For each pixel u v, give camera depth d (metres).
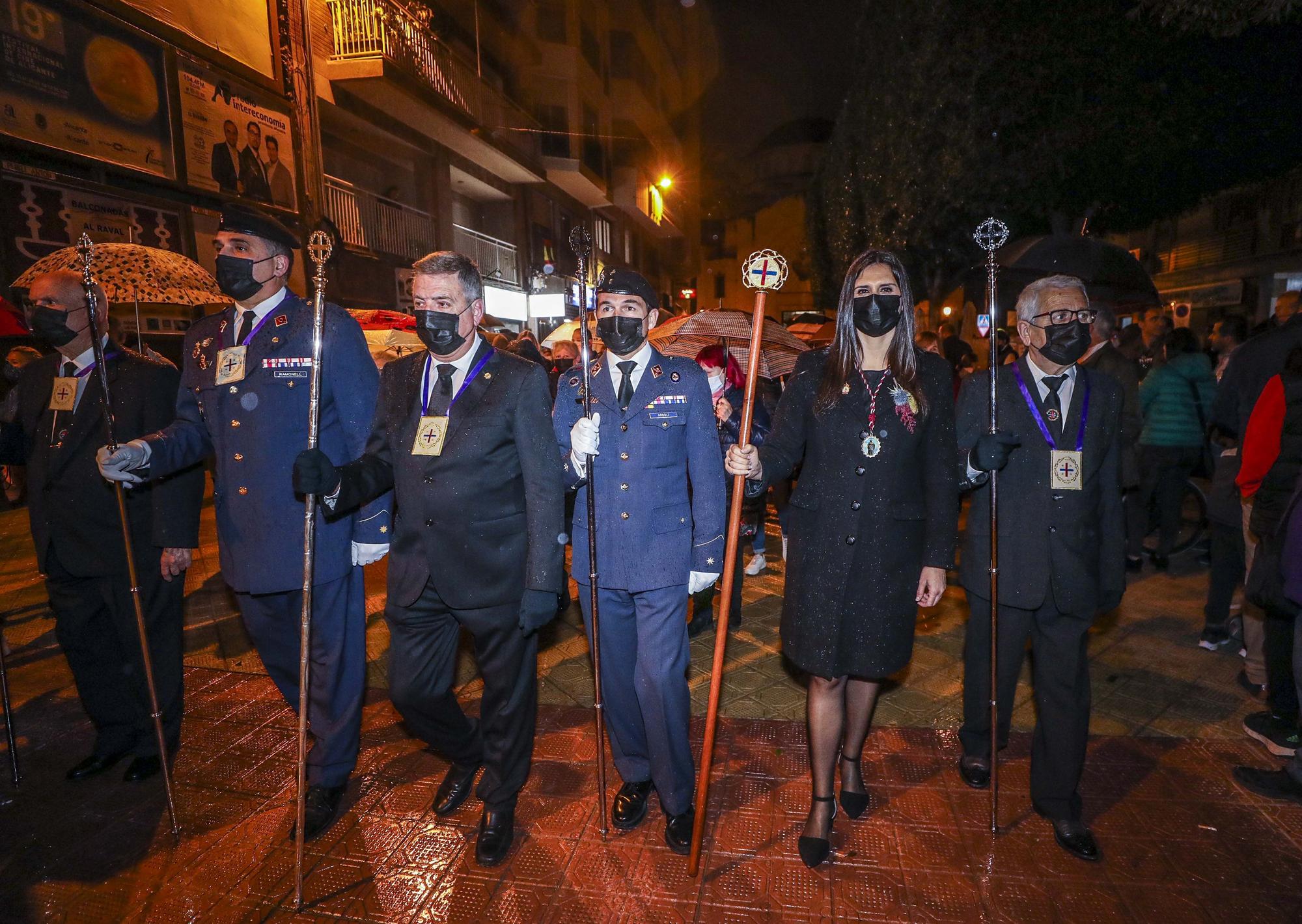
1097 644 4.18
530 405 2.40
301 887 2.33
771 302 38.25
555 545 2.35
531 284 19.03
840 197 19.92
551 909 2.28
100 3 7.70
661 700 2.43
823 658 2.37
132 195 8.12
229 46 9.50
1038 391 2.59
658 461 2.46
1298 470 2.83
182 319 9.28
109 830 2.70
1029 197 12.37
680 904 2.29
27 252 7.04
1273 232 16.23
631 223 29.39
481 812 2.76
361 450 2.64
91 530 2.88
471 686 3.81
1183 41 10.08
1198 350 5.30
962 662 3.85
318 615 2.69
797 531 2.49
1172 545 5.52
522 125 18.11
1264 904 2.24
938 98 12.65
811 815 2.50
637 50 26.92
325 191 11.59
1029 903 2.26
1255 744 3.11
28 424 2.97
